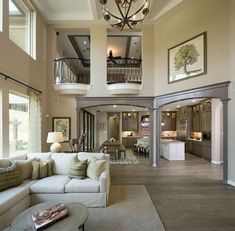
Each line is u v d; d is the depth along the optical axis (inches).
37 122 250.8
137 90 314.0
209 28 239.0
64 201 156.2
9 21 200.5
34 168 172.9
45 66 301.4
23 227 92.7
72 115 315.3
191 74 260.5
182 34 273.4
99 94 315.6
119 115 587.2
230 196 180.9
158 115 313.7
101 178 158.6
